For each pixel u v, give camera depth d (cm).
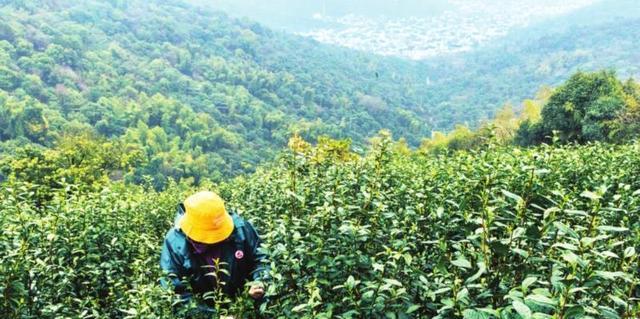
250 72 19312
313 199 525
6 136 8356
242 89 16725
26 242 490
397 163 782
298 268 356
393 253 327
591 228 316
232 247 399
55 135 8450
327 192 472
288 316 343
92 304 491
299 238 379
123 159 3847
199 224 386
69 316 457
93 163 3241
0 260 462
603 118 3069
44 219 548
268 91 17688
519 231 292
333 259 357
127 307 451
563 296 217
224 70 18888
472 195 422
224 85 17238
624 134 2767
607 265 298
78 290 545
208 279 396
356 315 321
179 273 397
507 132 4094
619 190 433
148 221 981
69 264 552
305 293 362
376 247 404
